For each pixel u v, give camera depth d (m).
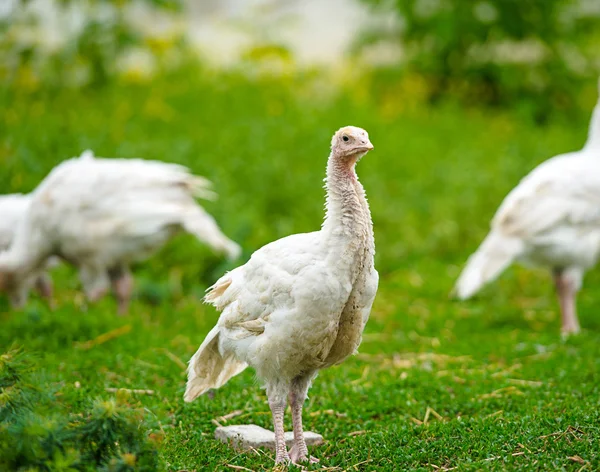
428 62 21.19
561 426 7.11
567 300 11.46
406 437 7.36
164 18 22.03
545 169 11.50
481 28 20.80
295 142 16.56
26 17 17.89
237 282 7.24
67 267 13.48
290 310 6.83
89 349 10.14
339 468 6.84
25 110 16.53
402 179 16.25
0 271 11.36
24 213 12.01
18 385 6.14
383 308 12.38
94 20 18.02
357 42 22.03
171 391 8.84
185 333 10.96
